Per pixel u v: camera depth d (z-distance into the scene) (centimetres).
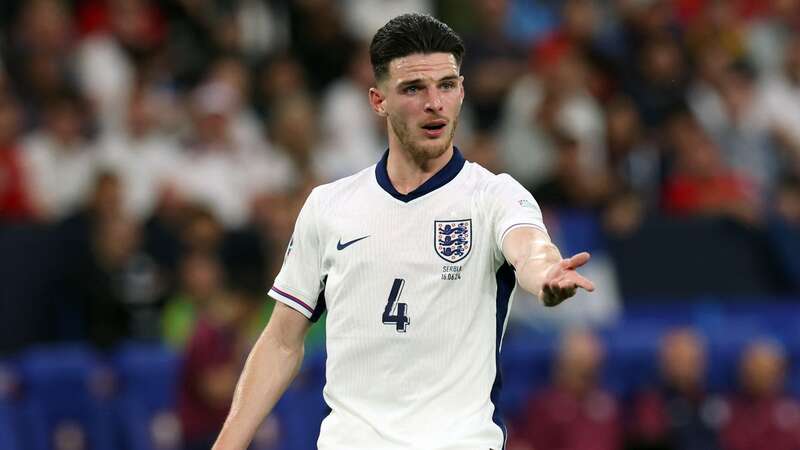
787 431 4156
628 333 4194
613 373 4116
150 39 4731
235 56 4744
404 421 1614
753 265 4619
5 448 3469
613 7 5462
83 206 3975
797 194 4959
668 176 4828
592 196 4491
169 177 4194
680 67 5159
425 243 1639
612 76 5006
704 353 4228
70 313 3822
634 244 4478
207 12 4884
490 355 1633
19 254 3825
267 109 4597
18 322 3800
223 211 4241
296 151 4334
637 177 4819
